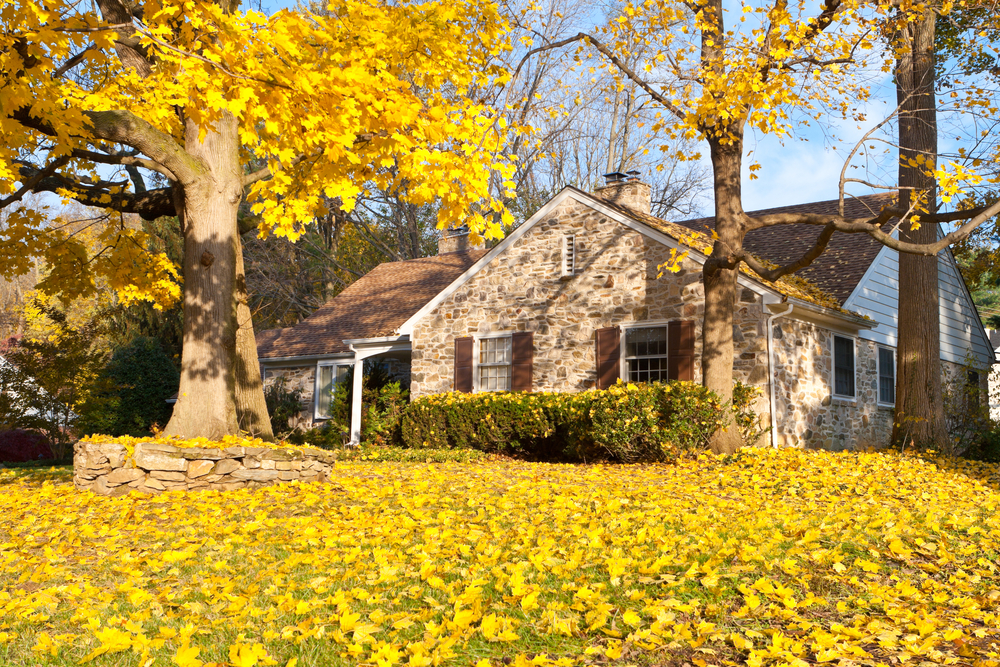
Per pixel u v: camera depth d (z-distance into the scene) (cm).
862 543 564
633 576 466
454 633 350
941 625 372
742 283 1390
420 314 1820
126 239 1283
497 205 566
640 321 1501
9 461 1827
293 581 469
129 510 688
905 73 1431
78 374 1748
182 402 952
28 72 564
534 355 1636
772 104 1092
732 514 704
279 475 922
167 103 911
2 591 461
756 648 343
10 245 1192
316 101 483
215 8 462
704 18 1324
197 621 392
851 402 1619
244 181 1079
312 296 3456
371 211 3288
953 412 1712
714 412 1245
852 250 1717
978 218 901
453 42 679
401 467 1212
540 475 1071
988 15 1254
